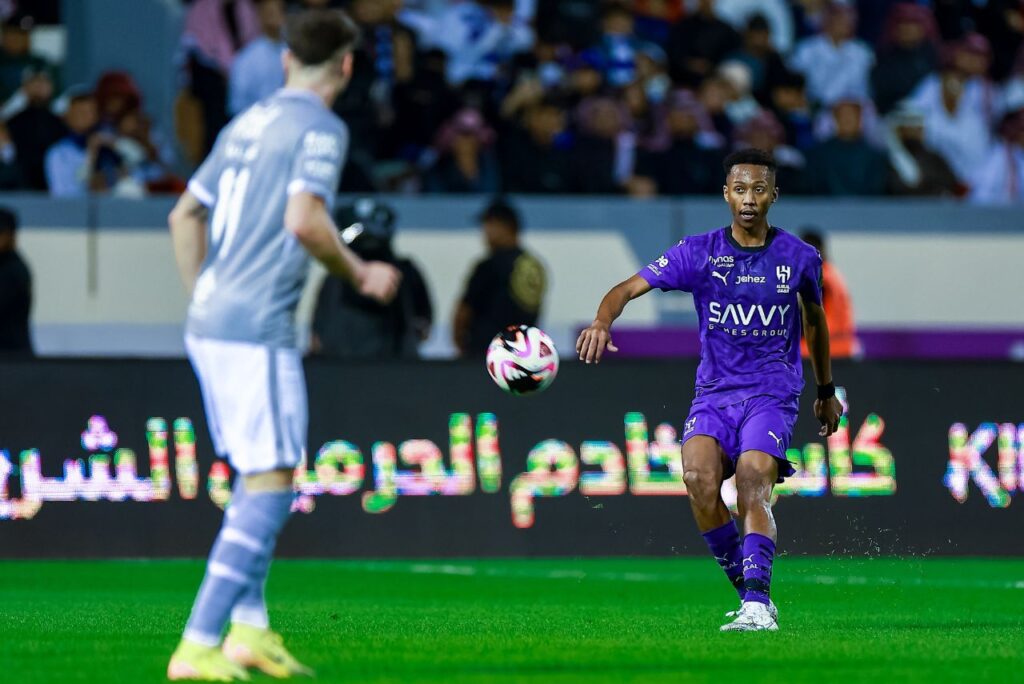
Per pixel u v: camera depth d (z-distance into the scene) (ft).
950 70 214.90
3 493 141.49
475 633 78.23
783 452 79.30
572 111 199.52
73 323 173.17
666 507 148.66
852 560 147.13
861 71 217.56
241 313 56.95
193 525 143.84
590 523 147.54
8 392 142.41
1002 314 188.96
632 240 182.09
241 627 58.90
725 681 56.95
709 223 183.52
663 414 149.59
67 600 105.50
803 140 209.87
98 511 142.82
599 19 208.64
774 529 78.48
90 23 200.13
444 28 209.46
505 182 191.93
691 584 121.19
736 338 81.10
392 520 145.28
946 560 148.15
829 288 166.09
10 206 172.55
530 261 166.61
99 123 188.44
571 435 148.15
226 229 58.03
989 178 213.87
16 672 60.13
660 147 201.87
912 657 65.62
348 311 155.63
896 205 187.52
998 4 224.74
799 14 222.89
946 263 188.03
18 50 194.90
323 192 56.13
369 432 145.69
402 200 178.70
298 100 58.29
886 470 150.00
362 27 197.06
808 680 57.52
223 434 57.88
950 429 151.33
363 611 96.43
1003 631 79.82
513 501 146.92
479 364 148.25
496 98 199.11
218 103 196.24
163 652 68.23
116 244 174.19
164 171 189.67
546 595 111.65
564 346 180.34
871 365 150.71
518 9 215.92
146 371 144.77
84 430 143.33
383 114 195.42
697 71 210.38
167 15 202.08
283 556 143.64
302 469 144.25
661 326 180.75
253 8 198.08
